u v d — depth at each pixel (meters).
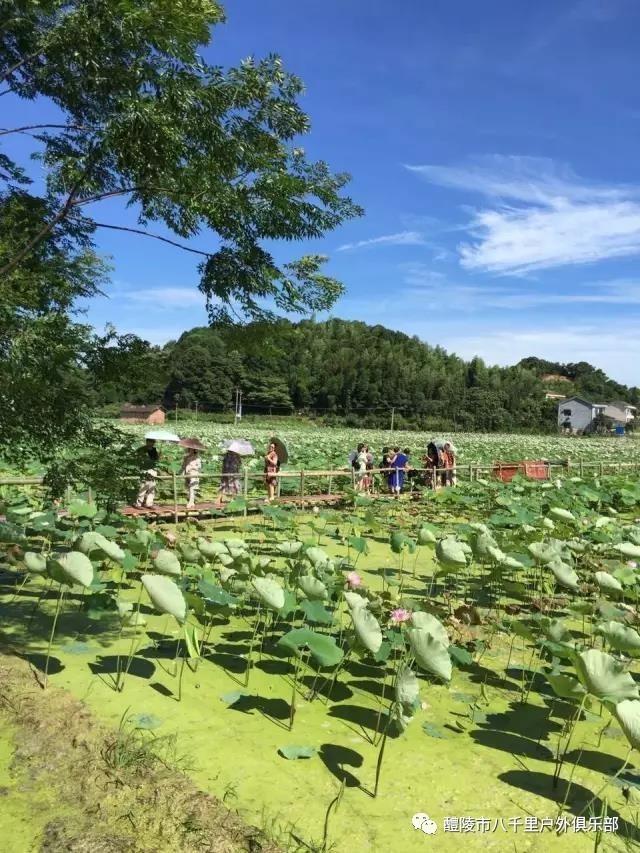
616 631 3.66
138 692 3.81
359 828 2.68
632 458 30.83
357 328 108.00
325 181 4.29
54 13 4.05
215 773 3.02
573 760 3.40
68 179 4.39
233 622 5.31
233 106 4.00
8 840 2.43
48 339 4.11
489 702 4.11
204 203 3.93
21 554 5.86
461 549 5.24
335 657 3.54
